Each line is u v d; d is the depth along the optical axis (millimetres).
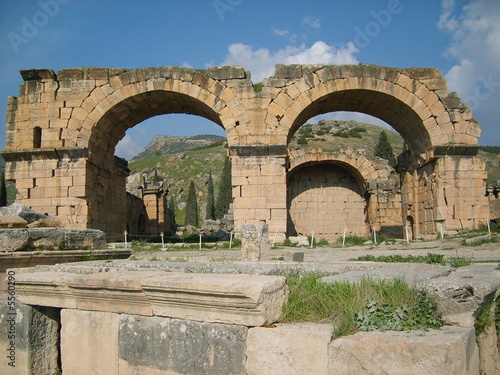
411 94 23938
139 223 38750
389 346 4309
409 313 5188
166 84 24281
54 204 23641
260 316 4855
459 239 20078
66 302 6086
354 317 5172
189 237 37531
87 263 8211
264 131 23750
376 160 34656
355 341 4496
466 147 23328
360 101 26109
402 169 28844
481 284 5301
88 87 24469
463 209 23266
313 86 24000
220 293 4934
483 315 5363
